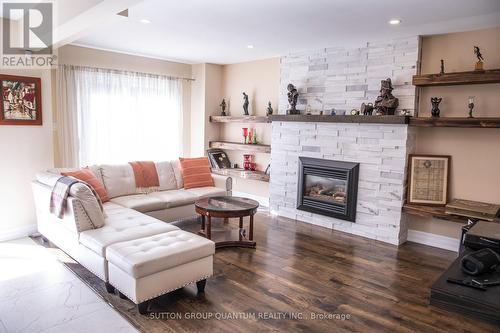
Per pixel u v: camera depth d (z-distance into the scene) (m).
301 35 4.21
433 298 1.13
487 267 1.20
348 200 4.60
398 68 4.22
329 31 3.99
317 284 3.14
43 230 3.81
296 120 4.98
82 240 3.02
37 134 4.07
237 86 6.36
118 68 5.55
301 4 3.08
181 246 2.76
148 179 4.74
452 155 4.05
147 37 4.48
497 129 3.73
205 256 2.88
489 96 3.74
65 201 3.15
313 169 4.95
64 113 4.93
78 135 5.10
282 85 5.44
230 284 3.09
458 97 3.94
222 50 5.24
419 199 4.16
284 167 5.32
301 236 4.46
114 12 2.67
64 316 2.54
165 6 3.21
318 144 4.88
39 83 4.03
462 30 3.84
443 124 3.78
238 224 4.84
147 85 5.89
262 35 4.25
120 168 4.56
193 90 6.60
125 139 5.67
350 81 4.65
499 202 3.78
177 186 5.04
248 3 3.09
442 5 3.04
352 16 3.40
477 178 3.90
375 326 2.52
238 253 3.82
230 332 2.39
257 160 6.16
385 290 3.06
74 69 4.98
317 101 5.02
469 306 1.06
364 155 4.44
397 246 4.20
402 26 3.72
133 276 2.46
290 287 3.07
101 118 5.34
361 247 4.13
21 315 2.54
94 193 3.24
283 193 5.36
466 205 3.75
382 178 4.31
